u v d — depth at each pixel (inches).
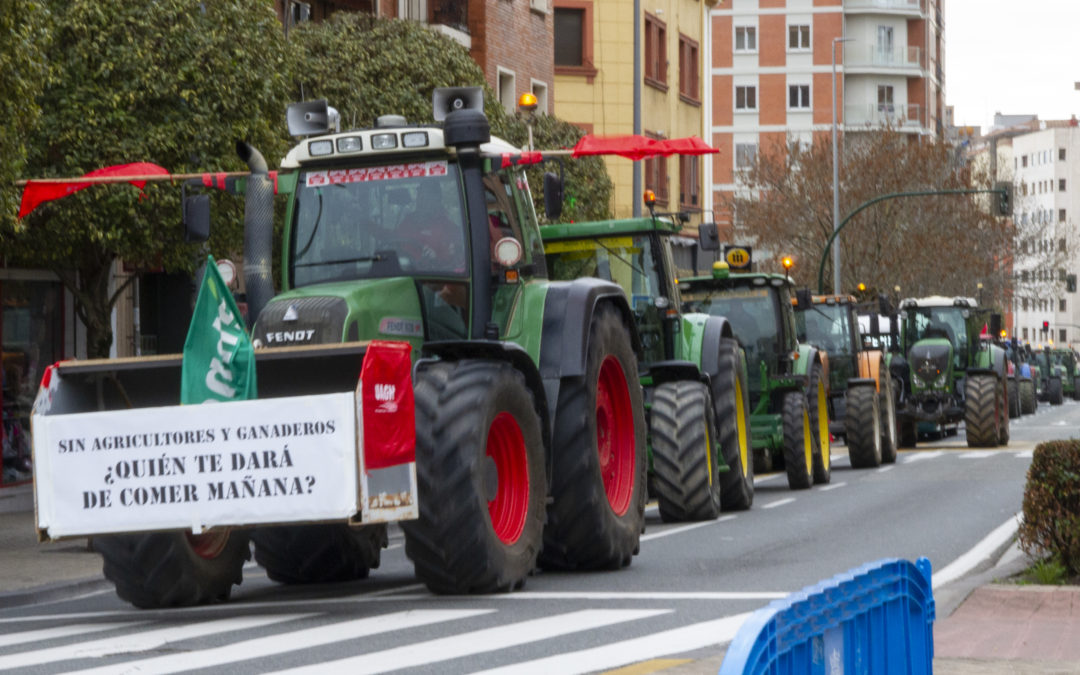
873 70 7342.5
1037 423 3841.0
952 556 1050.7
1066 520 902.4
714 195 7190.0
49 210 1508.4
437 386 828.6
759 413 1721.2
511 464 868.0
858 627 365.1
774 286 1748.3
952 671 630.5
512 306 944.9
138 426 778.2
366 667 646.5
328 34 2182.6
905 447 2694.4
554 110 3737.7
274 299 868.6
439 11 2950.3
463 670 636.7
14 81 1189.1
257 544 1001.5
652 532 1230.3
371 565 1029.8
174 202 1539.1
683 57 4350.4
